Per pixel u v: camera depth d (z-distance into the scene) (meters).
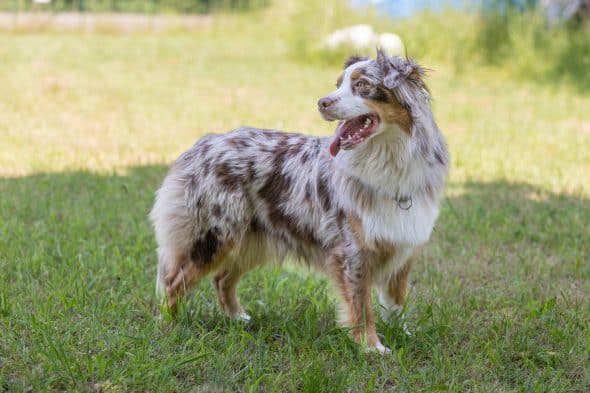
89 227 7.93
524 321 5.68
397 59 4.95
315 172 5.32
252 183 5.53
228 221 5.53
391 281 5.58
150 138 12.70
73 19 27.75
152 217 5.85
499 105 15.74
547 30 19.03
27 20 26.53
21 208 8.40
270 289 6.33
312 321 5.50
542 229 8.34
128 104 15.38
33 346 4.99
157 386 4.57
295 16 21.22
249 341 5.29
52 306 5.62
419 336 5.45
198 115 14.48
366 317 5.29
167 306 5.65
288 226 5.52
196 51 22.06
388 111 4.92
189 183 5.63
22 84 16.66
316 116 14.34
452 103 15.78
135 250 7.16
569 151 12.09
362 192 5.09
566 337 5.35
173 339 5.18
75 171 10.34
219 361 4.84
